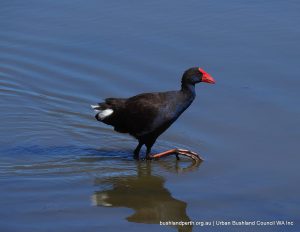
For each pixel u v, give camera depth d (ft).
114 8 66.39
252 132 47.75
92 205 38.75
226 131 48.16
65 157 45.75
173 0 67.62
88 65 57.88
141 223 37.01
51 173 43.14
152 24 62.85
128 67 56.95
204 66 56.18
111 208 38.55
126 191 40.86
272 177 42.04
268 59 56.65
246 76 54.70
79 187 41.19
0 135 49.34
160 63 57.06
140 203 39.32
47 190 40.55
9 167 43.86
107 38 61.21
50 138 48.98
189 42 59.77
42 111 52.90
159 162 45.24
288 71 54.90
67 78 56.59
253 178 42.09
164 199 39.70
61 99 54.24
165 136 48.44
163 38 60.64
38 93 55.26
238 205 38.78
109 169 44.11
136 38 60.85
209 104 51.65
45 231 35.50
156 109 44.39
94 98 53.67
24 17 65.87
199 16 63.98
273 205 38.73
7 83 56.80
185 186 41.47
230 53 57.82
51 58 59.52
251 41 59.41
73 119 51.75
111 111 45.85
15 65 59.00
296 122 48.55
